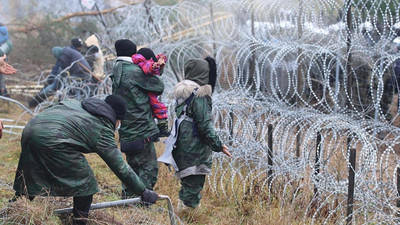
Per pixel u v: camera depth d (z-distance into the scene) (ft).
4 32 57.11
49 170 17.60
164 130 25.58
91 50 53.88
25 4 72.69
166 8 39.27
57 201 19.81
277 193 25.89
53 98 51.85
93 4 58.34
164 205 25.70
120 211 21.97
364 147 22.47
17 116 50.24
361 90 33.88
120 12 63.93
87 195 18.17
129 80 24.26
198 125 22.82
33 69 68.13
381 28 31.04
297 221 23.34
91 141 17.92
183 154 23.24
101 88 48.34
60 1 72.08
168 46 36.17
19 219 17.63
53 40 69.97
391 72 33.91
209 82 23.76
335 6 30.55
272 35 31.55
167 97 35.55
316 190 24.59
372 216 22.49
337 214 23.57
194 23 37.40
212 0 35.06
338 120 24.94
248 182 27.48
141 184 18.97
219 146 22.79
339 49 27.76
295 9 30.94
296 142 28.50
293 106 29.66
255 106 30.04
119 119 19.02
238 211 25.09
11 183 25.70
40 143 17.33
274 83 33.86
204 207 25.68
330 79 32.78
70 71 51.72
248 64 33.60
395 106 33.86
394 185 22.07
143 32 41.75
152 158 25.30
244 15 34.06
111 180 30.58
